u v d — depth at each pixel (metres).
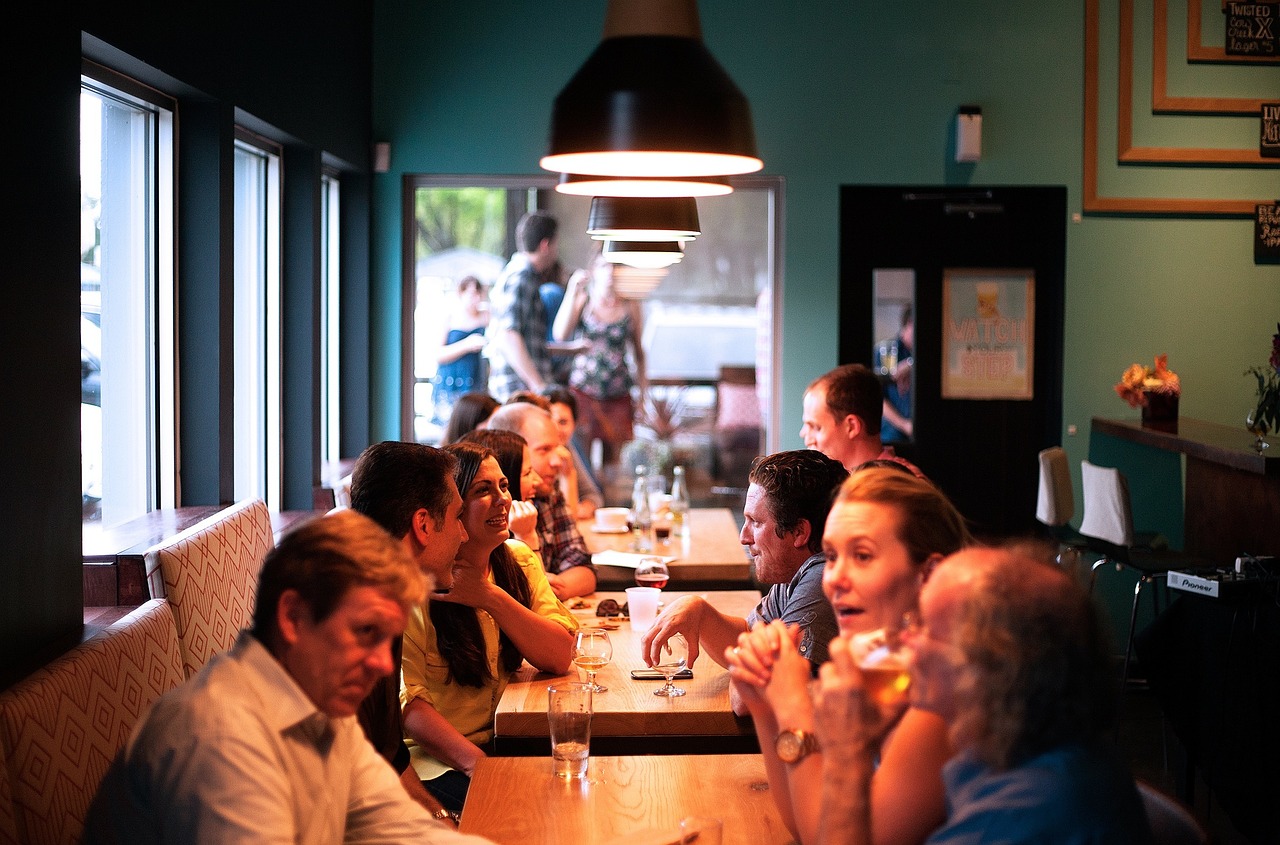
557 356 7.41
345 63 5.58
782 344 6.23
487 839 1.96
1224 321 6.20
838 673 1.51
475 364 6.87
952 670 1.36
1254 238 6.18
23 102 2.54
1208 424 5.87
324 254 5.95
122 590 3.14
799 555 2.66
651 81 1.92
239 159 4.80
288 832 1.59
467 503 2.78
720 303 9.28
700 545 4.73
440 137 6.12
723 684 2.79
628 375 7.55
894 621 1.76
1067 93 6.13
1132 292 6.19
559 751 2.26
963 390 6.36
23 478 2.54
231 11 4.01
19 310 2.52
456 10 6.09
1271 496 5.01
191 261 4.00
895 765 1.52
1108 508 5.23
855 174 6.17
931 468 6.37
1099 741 1.37
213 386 4.03
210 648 3.05
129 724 2.37
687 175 2.22
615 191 2.53
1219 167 6.16
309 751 1.72
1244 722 3.99
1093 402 6.24
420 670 2.87
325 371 6.02
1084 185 6.14
